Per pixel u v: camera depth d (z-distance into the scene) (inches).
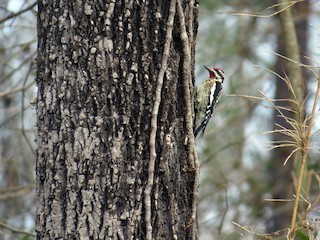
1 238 601.3
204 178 895.1
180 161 351.6
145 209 336.2
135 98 338.3
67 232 332.5
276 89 826.2
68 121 336.8
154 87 341.1
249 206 848.9
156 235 339.9
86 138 334.6
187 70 350.9
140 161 337.4
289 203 781.3
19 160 823.7
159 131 343.6
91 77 336.5
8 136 824.9
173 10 343.6
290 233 377.1
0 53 768.3
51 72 342.3
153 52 341.7
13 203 821.9
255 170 900.0
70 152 335.3
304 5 793.6
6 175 827.4
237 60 912.9
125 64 337.7
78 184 333.4
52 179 337.4
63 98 338.0
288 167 824.3
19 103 800.3
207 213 871.7
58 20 341.4
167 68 346.6
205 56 888.3
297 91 595.2
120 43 337.7
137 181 336.2
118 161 334.3
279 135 821.9
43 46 346.9
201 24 907.4
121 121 335.6
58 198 335.6
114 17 337.7
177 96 351.6
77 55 338.0
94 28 337.1
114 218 332.2
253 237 422.3
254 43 876.0
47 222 337.1
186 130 353.1
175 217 346.6
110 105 335.6
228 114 885.2
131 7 338.6
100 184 332.8
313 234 388.8
